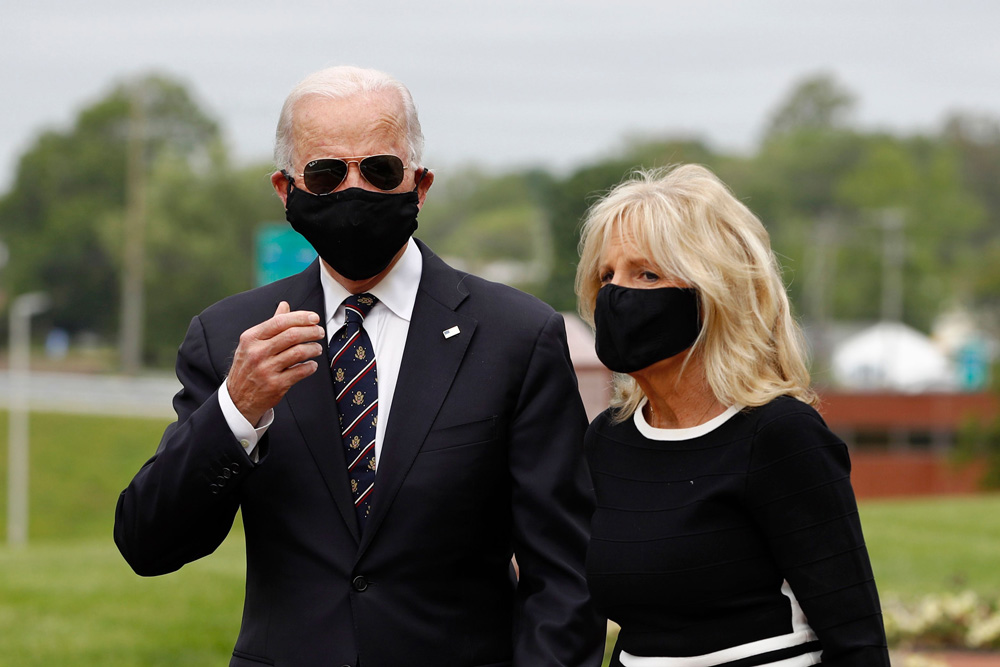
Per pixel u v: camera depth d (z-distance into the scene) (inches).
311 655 171.9
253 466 168.9
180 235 4175.7
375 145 172.1
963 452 2156.7
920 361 3486.7
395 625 171.5
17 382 2751.0
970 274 4638.3
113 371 3917.3
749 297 160.6
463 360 180.4
